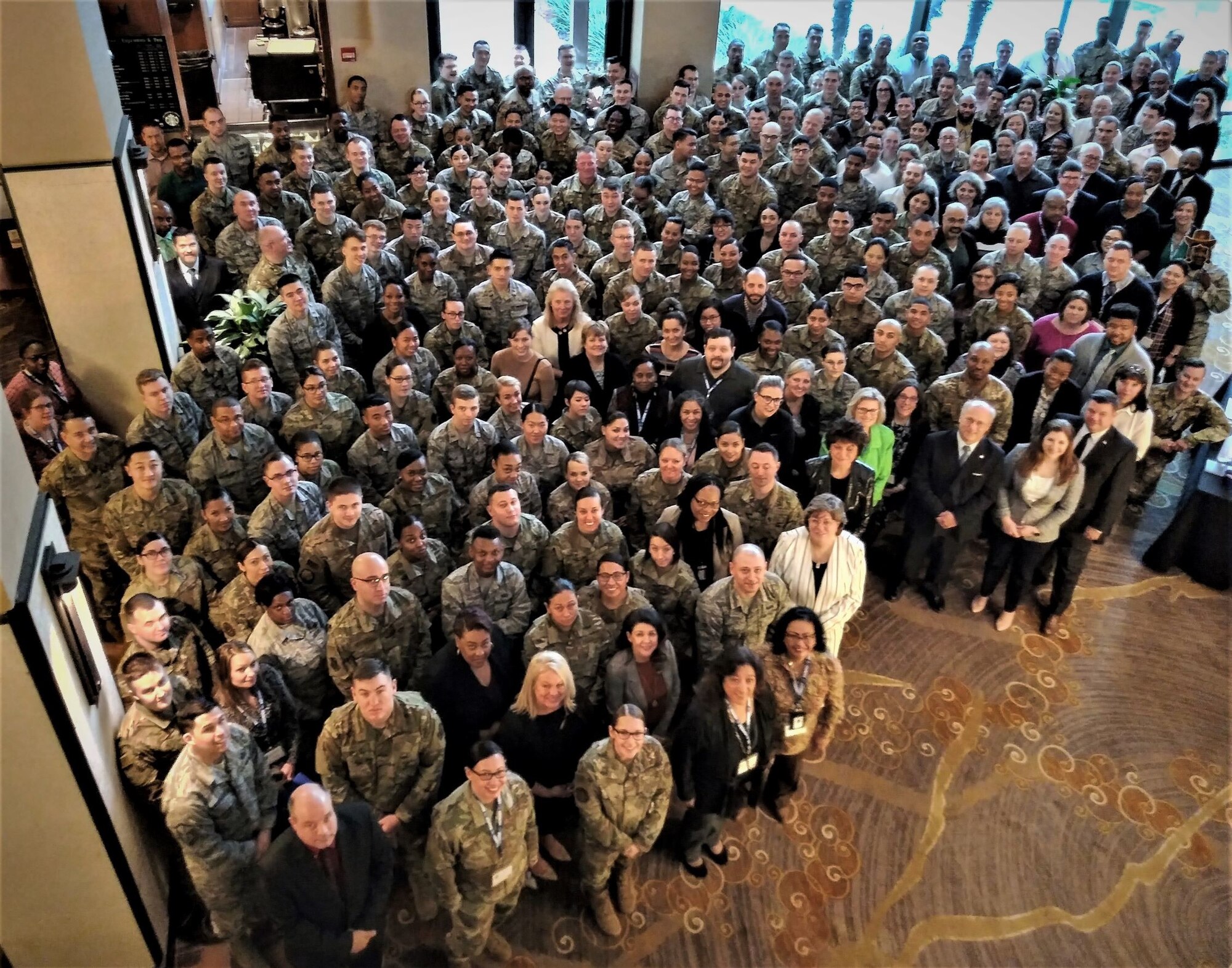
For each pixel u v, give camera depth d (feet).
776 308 24.12
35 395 19.51
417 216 26.86
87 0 18.67
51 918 11.84
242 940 12.89
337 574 16.47
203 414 20.58
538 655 13.56
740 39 45.96
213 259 26.25
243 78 43.01
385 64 36.01
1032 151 31.58
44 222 18.97
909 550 19.90
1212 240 25.58
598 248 28.14
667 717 15.03
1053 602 20.13
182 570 15.81
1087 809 16.57
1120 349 21.80
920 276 23.94
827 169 34.73
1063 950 14.34
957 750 17.52
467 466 19.22
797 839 15.76
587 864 13.53
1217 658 19.89
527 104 36.47
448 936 13.03
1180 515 21.57
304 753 15.33
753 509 17.65
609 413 21.77
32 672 10.09
